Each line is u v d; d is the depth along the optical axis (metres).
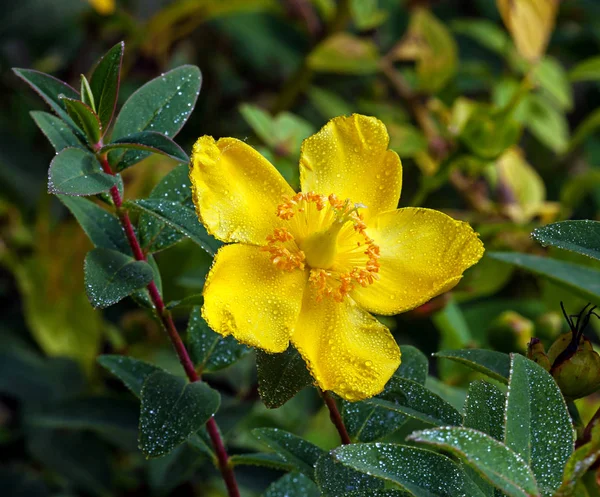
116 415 0.46
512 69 0.59
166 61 0.60
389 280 0.37
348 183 0.38
